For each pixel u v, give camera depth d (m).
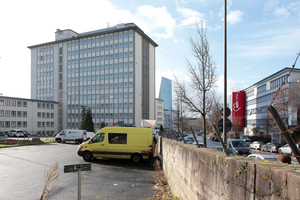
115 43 70.19
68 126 72.38
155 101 86.00
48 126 68.56
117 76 69.19
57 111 73.06
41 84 78.12
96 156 13.95
